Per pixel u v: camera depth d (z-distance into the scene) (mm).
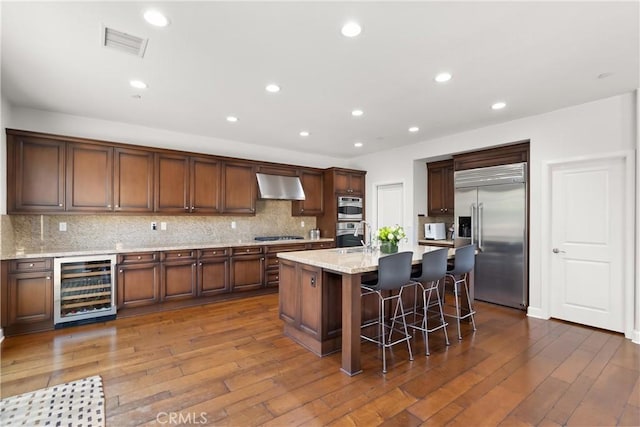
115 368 2443
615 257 3217
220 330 3295
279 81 2816
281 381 2266
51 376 2312
